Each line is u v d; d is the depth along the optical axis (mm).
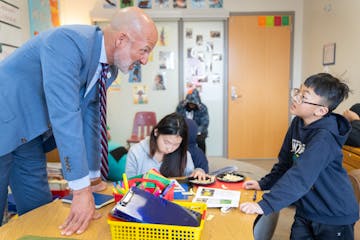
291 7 4566
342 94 1383
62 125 1011
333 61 3670
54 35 1056
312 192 1406
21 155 1296
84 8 4543
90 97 1294
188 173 1832
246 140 4762
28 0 3248
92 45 1127
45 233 979
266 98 4691
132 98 4703
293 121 1592
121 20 1113
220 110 4723
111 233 940
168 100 4703
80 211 1014
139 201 954
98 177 1360
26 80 1199
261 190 1389
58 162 2824
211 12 4465
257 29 4562
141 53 1133
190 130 2051
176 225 872
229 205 1168
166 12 4477
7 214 1783
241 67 4629
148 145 1819
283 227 2402
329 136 1310
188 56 4605
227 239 936
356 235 2242
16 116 1196
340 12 3490
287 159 1604
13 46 2910
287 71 4656
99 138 1358
